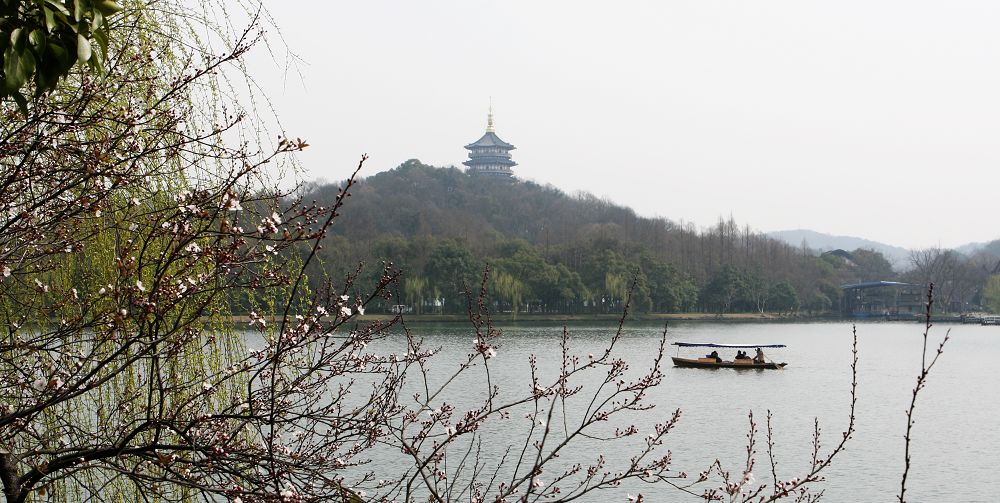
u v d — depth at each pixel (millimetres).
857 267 187500
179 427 5355
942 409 38156
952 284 158375
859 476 24156
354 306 5316
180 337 4938
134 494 6320
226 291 5652
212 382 5867
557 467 22266
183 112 5879
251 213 5652
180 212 4766
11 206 5164
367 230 118188
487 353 6309
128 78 5762
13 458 4668
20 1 3605
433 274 91875
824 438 29906
